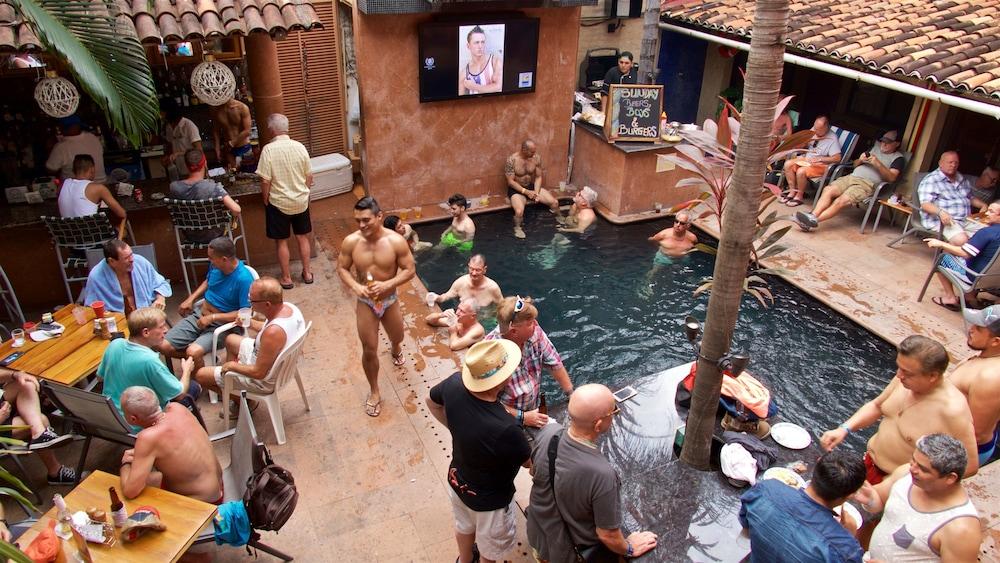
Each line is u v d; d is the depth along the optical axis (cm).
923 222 887
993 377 390
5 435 467
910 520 323
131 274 593
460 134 1034
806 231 979
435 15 941
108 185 764
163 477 409
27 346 528
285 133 734
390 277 569
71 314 574
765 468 447
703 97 1377
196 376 550
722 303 397
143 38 645
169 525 378
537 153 1084
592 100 1305
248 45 796
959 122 952
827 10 1088
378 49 933
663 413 511
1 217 694
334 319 729
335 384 627
